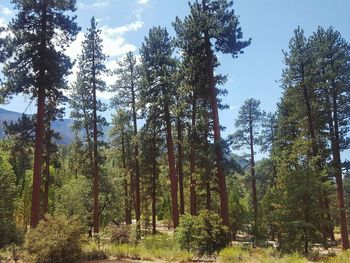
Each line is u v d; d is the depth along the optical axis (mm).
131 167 40656
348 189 46844
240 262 16422
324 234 20734
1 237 23219
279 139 37562
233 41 24688
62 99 24641
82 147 32938
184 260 17500
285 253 18141
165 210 55188
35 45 22797
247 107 45719
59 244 15484
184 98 29234
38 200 22016
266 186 44531
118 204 40594
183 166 33688
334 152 31422
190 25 25047
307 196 20078
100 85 32188
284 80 32844
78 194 37281
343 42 32625
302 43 32000
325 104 31719
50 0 23250
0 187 33781
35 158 22359
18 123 23266
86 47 32125
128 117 39344
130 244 21969
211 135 28859
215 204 35844
